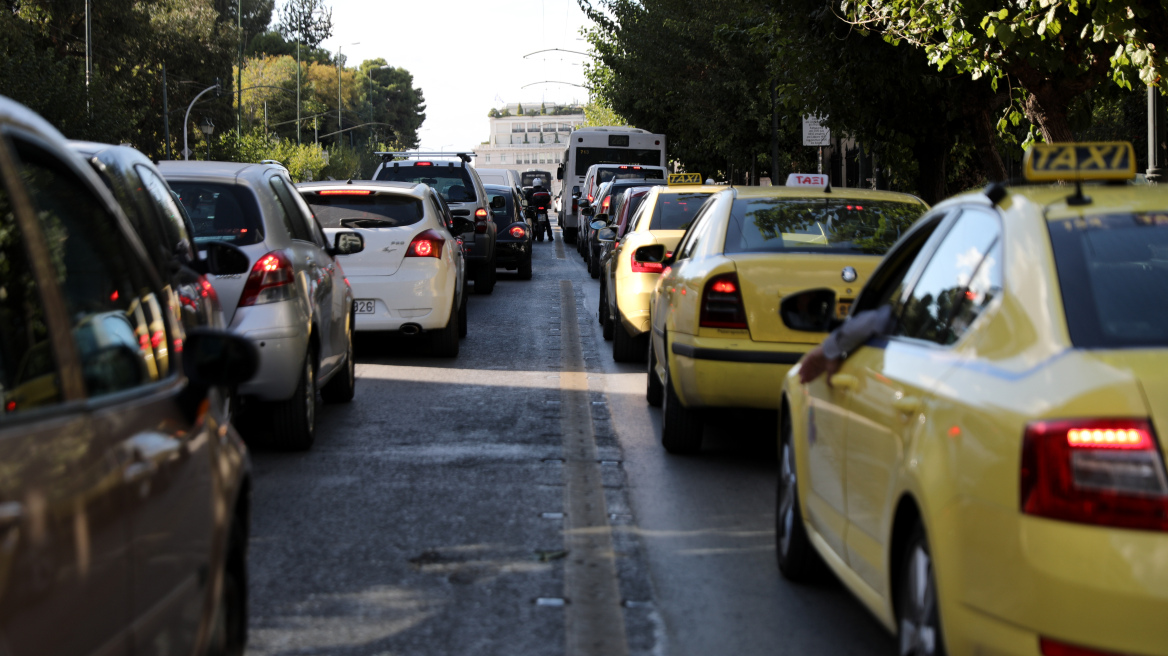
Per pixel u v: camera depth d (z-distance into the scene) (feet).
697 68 153.07
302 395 32.71
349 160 507.30
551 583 21.88
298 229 36.73
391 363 52.24
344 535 24.99
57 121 165.48
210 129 281.95
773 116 125.18
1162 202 14.74
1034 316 13.28
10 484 8.70
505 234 101.96
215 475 13.87
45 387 10.05
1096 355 12.28
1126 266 13.57
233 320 31.07
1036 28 44.19
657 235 49.75
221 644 14.26
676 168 201.46
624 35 177.47
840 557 18.40
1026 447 11.75
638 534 25.36
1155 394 11.51
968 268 15.72
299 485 29.53
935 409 14.05
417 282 50.52
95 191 13.12
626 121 199.93
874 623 19.92
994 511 12.05
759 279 30.12
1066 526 11.32
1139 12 38.40
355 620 19.76
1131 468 11.23
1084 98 57.82
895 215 33.30
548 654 18.37
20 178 10.69
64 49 226.38
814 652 18.56
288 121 463.01
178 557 12.19
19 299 10.32
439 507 27.40
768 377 29.68
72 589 9.52
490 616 20.03
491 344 59.47
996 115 72.49
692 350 30.40
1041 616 11.42
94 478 10.12
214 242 28.94
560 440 35.47
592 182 143.43
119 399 11.42
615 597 21.12
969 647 12.41
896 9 52.44
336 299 38.52
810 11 66.59
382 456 32.94
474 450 33.83
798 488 21.22
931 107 69.31
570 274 111.75
